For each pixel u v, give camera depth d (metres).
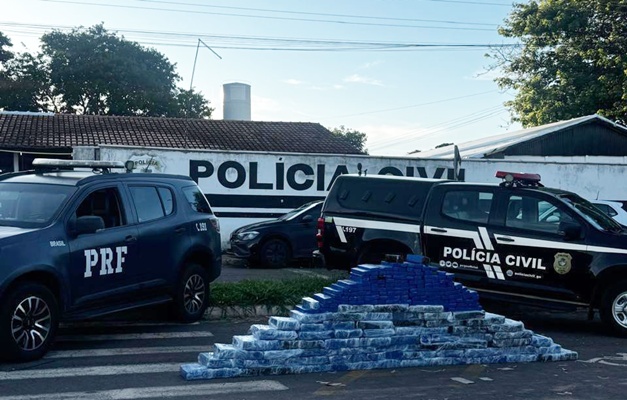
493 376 6.86
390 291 7.16
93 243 7.91
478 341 7.40
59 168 9.20
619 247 9.34
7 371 6.68
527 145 26.02
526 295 9.83
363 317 7.01
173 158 18.48
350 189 11.49
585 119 26.31
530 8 32.34
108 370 6.80
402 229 10.80
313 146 27.31
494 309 11.55
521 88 33.75
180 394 5.96
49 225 7.52
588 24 31.05
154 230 8.84
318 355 6.82
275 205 19.48
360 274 7.17
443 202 10.53
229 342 8.31
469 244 10.16
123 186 8.71
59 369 6.79
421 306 7.25
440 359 7.22
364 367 6.95
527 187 10.13
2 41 42.84
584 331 9.84
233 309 10.09
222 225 19.02
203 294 9.71
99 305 8.02
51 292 7.28
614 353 8.22
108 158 17.81
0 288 6.73
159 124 27.83
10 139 22.86
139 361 7.23
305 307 7.04
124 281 8.34
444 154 27.34
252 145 26.39
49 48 44.50
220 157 18.94
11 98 41.84
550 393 6.26
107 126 26.42
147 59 47.19
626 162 24.88
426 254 10.49
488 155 24.84
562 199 9.88
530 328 10.04
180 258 9.22
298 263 17.33
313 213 16.81
